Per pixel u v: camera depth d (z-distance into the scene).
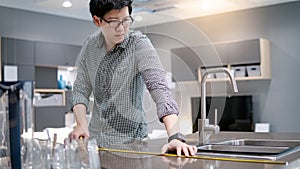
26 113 1.06
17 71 5.16
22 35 5.53
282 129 5.40
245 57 5.39
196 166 1.36
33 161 1.13
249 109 5.46
